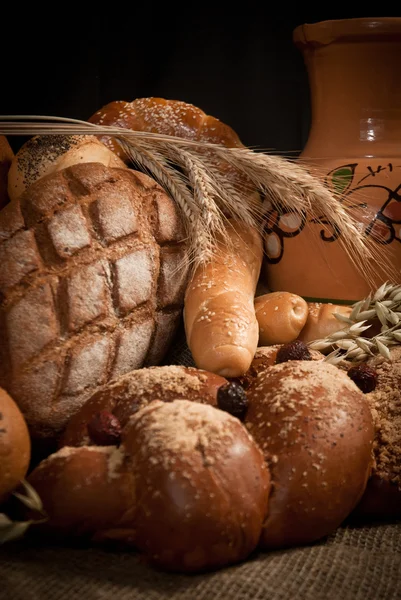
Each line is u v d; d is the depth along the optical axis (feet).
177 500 1.97
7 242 2.39
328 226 2.72
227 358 2.40
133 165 3.01
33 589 1.95
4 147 2.70
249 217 2.66
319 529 2.13
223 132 2.96
